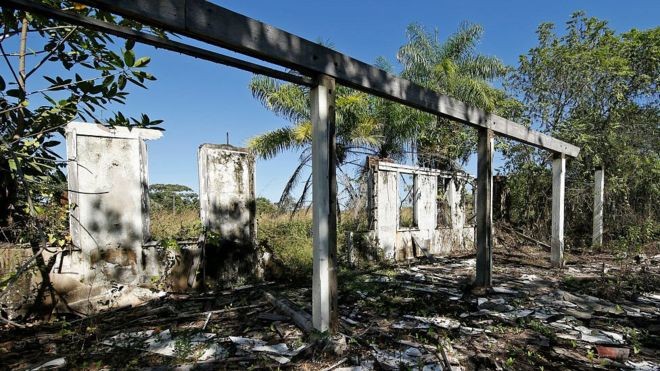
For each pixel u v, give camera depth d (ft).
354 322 11.63
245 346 9.70
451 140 36.29
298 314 11.57
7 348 9.93
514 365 8.91
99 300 13.69
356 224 27.04
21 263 12.05
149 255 15.14
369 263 22.36
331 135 10.05
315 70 9.50
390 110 34.12
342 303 14.06
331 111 10.02
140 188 15.05
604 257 25.77
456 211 30.99
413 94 12.62
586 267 22.22
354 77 10.52
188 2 7.19
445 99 14.07
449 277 19.22
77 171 13.53
